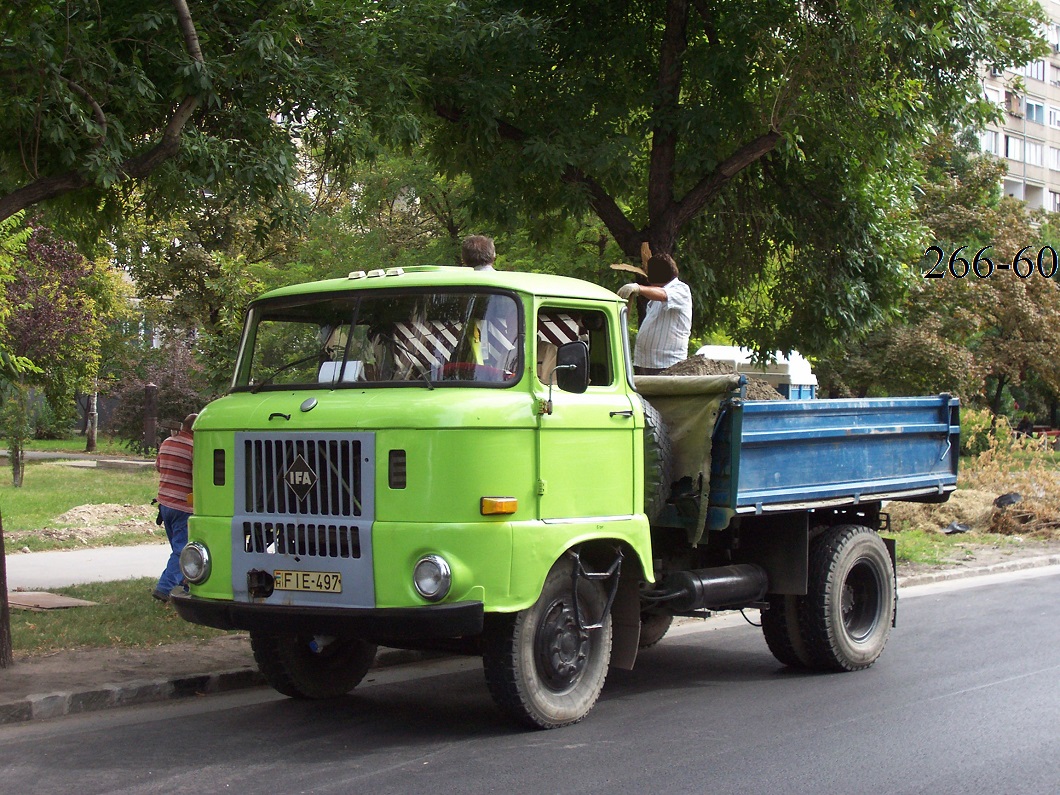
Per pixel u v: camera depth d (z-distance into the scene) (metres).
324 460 6.37
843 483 8.67
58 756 6.09
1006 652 9.48
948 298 29.50
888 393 30.91
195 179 8.67
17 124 8.04
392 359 6.68
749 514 7.76
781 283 15.06
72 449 35.19
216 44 8.93
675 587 7.78
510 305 6.63
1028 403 52.97
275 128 9.20
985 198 32.16
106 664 7.94
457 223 21.27
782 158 13.83
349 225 22.23
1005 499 18.67
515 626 6.45
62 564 12.62
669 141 13.11
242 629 6.48
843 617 8.80
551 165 12.30
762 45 12.72
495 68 12.23
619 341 7.26
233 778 5.71
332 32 9.32
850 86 12.70
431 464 6.13
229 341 15.78
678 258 13.91
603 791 5.53
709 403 7.58
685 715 7.23
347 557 6.24
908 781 5.78
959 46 12.89
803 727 6.91
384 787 5.55
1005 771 5.98
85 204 8.95
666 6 13.52
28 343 21.38
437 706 7.44
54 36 7.87
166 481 9.89
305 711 7.27
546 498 6.53
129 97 8.23
